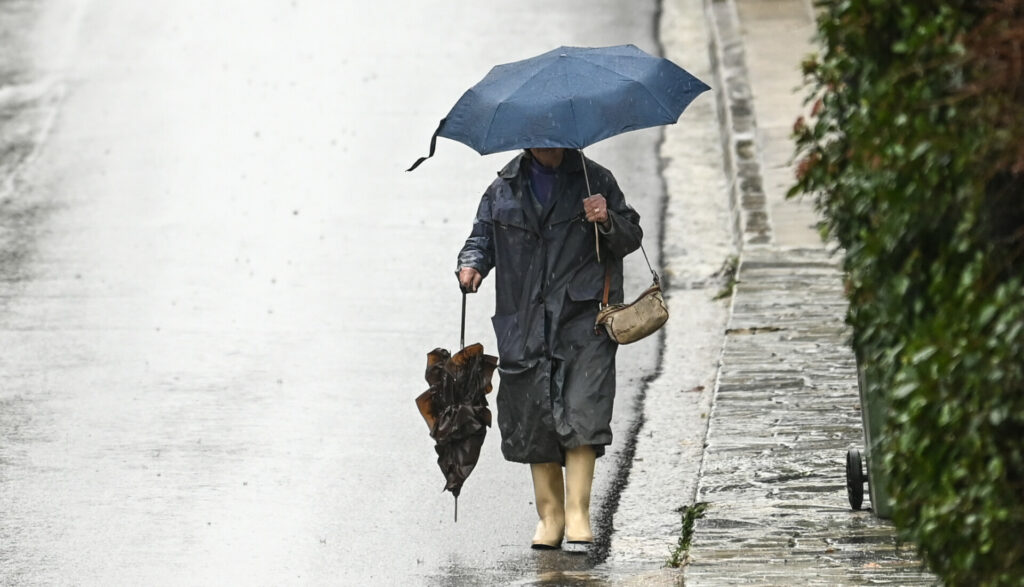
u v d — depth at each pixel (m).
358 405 33.03
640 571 24.66
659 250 42.97
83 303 39.34
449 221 44.94
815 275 39.56
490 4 65.69
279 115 54.06
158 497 28.36
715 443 29.41
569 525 25.41
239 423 32.09
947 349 15.04
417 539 26.42
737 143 49.03
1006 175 15.45
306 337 37.06
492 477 29.44
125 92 56.59
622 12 64.75
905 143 15.48
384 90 56.19
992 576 15.54
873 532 24.91
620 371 35.09
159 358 35.72
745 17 62.72
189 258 42.47
